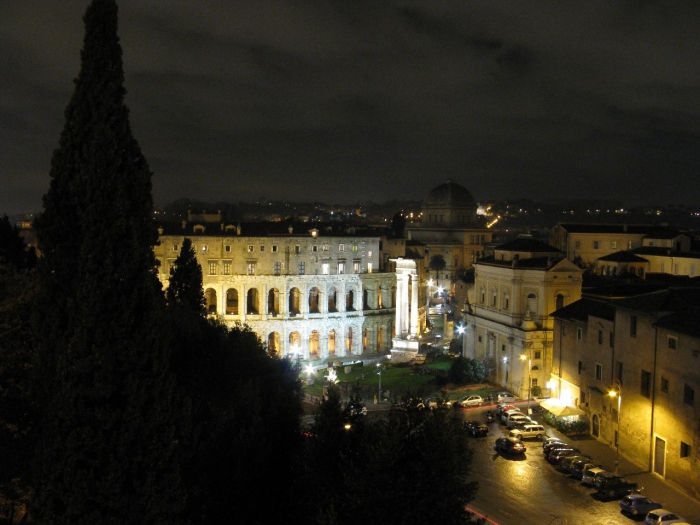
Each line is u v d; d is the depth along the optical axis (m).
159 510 36.47
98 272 36.66
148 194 39.91
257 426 42.00
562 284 108.12
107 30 38.38
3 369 46.78
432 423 37.59
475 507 62.38
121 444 35.91
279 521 39.94
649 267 152.00
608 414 81.75
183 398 40.88
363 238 173.50
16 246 91.25
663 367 69.31
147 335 37.41
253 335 80.81
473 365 116.44
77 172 38.03
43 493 35.34
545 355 107.38
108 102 38.06
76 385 35.94
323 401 40.91
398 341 145.75
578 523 59.12
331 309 177.88
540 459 77.00
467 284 173.62
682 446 66.00
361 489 35.28
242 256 160.88
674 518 55.41
